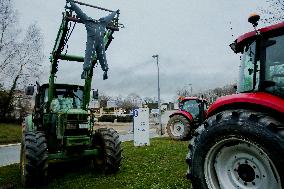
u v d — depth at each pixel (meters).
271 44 3.19
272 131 2.65
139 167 6.72
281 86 3.10
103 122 45.47
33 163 5.24
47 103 6.67
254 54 3.34
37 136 5.58
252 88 3.31
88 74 6.79
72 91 7.07
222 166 3.08
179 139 13.09
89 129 6.61
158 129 23.98
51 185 5.30
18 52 30.66
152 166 6.71
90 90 6.91
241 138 2.82
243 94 3.19
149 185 4.91
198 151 3.16
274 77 3.16
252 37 3.42
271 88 3.14
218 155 3.08
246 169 2.92
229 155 3.04
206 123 3.17
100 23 5.88
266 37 3.30
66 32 6.02
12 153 13.52
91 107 7.18
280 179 2.56
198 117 13.52
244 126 2.79
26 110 35.56
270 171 2.74
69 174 6.27
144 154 8.83
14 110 35.50
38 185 5.39
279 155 2.58
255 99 2.98
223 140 2.96
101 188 4.93
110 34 6.38
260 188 2.80
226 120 2.95
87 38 5.73
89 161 7.33
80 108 6.88
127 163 7.36
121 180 5.44
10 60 30.38
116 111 66.50
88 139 6.12
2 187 5.36
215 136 3.02
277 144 2.60
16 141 20.69
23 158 5.67
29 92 6.92
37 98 7.36
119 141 6.35
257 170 2.83
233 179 2.99
